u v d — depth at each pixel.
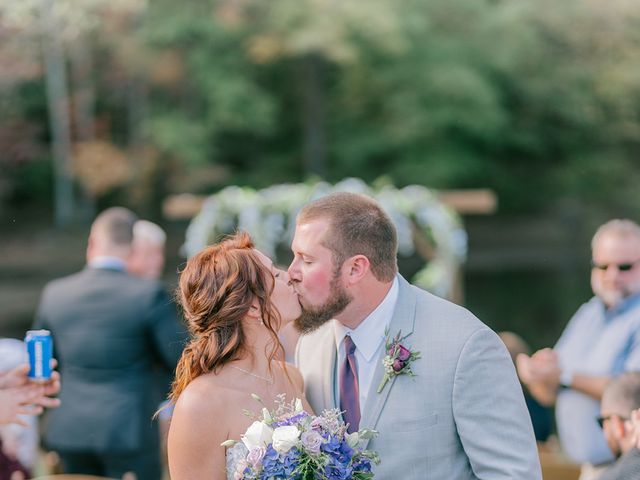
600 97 22.30
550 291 20.92
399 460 2.20
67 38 18.36
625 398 2.86
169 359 4.12
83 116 21.78
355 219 2.28
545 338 17.00
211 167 22.56
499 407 2.16
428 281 6.56
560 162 24.28
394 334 2.29
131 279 4.18
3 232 22.80
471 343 2.20
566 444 3.78
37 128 21.20
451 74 21.84
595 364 3.77
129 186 22.44
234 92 21.53
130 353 4.09
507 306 19.53
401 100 22.23
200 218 6.47
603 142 23.77
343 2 21.11
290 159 24.06
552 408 6.33
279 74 23.38
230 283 2.21
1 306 17.80
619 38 21.88
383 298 2.33
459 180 23.78
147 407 4.13
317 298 2.29
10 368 3.73
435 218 6.52
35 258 21.42
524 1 22.27
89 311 4.12
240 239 2.34
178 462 2.18
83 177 21.98
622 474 2.59
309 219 2.31
